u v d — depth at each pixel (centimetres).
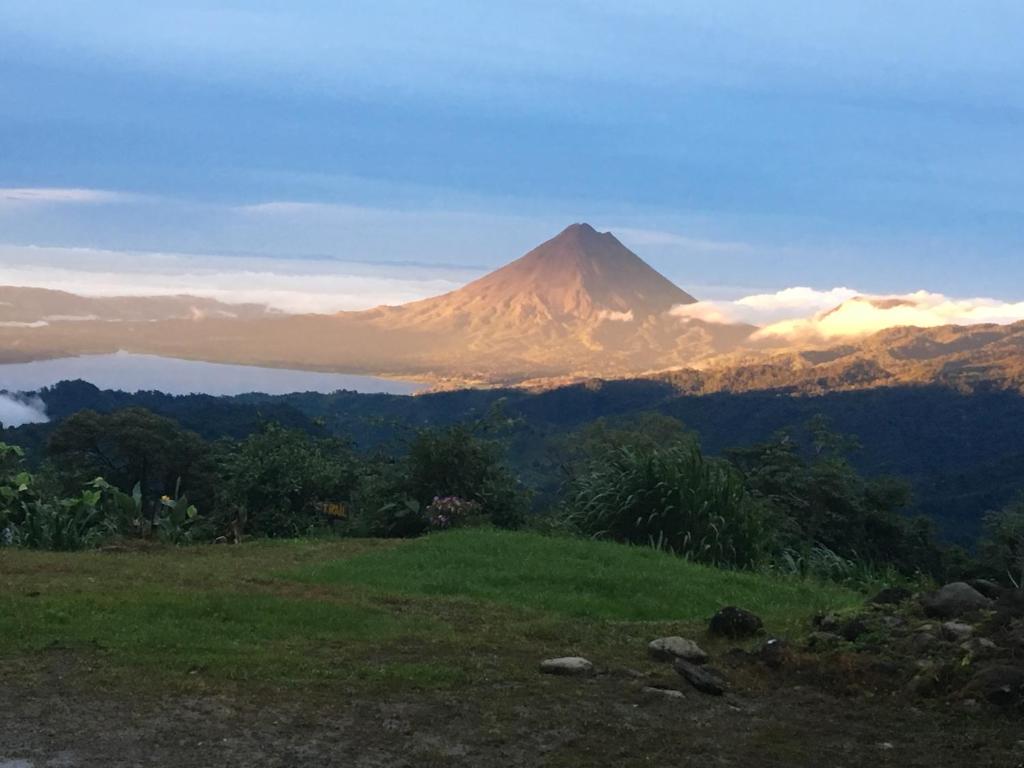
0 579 717
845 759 416
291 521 1602
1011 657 527
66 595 648
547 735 429
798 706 491
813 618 659
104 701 450
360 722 436
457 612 689
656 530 1109
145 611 611
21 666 496
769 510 1352
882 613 647
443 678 504
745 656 571
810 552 1193
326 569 860
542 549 955
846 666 534
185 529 1300
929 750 429
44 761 380
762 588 878
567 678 519
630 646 604
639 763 401
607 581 827
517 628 642
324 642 572
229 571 835
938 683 511
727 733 443
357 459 1772
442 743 415
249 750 398
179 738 408
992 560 2119
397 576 835
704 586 850
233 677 491
